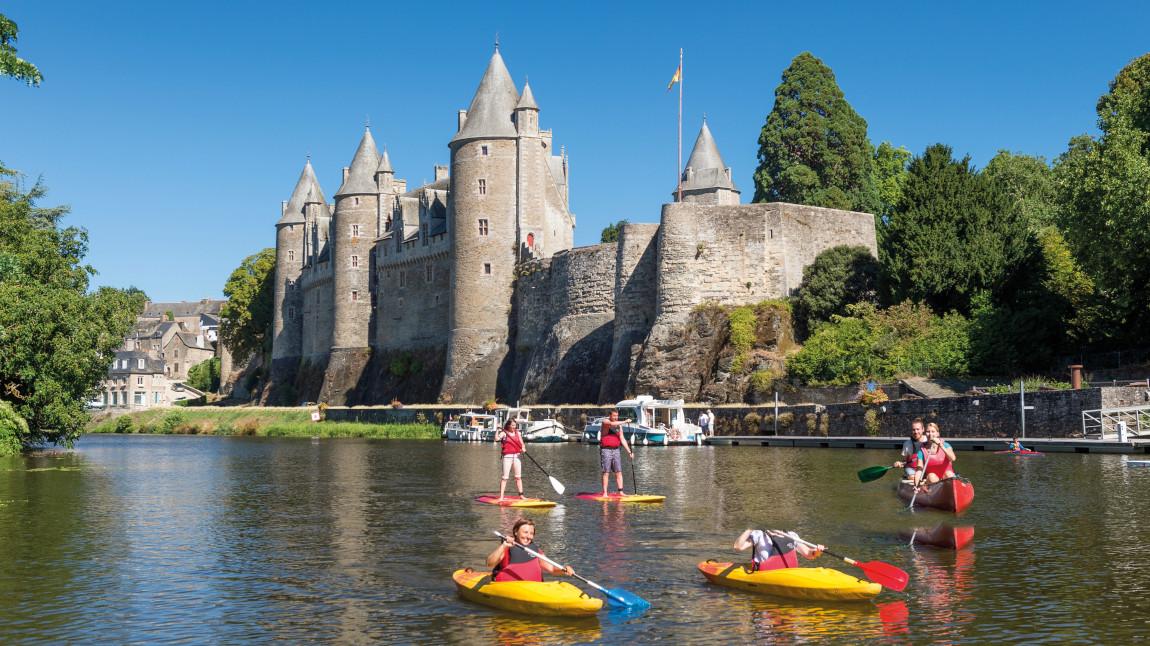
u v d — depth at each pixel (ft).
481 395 244.42
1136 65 187.01
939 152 174.40
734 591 46.21
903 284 169.37
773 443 145.79
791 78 248.93
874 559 52.65
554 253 237.66
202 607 44.65
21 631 41.22
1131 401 115.55
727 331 184.96
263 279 371.35
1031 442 114.42
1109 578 47.47
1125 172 134.10
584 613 41.91
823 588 43.78
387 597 46.03
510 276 249.34
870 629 40.04
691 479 92.32
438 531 63.67
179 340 556.92
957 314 160.66
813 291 183.42
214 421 269.03
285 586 48.39
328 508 75.77
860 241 203.10
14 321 132.57
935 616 41.60
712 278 192.75
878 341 156.15
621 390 198.59
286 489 90.84
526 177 251.39
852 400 153.79
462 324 250.37
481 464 121.90
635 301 203.82
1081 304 151.33
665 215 195.11
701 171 265.34
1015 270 168.86
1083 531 59.62
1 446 133.90
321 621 42.22
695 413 167.32
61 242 170.19
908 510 69.41
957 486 65.77
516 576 44.62
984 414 126.72
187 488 92.38
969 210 169.27
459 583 45.96
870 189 250.16
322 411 261.85
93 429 291.58
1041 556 52.65
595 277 218.59
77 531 65.31
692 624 41.09
